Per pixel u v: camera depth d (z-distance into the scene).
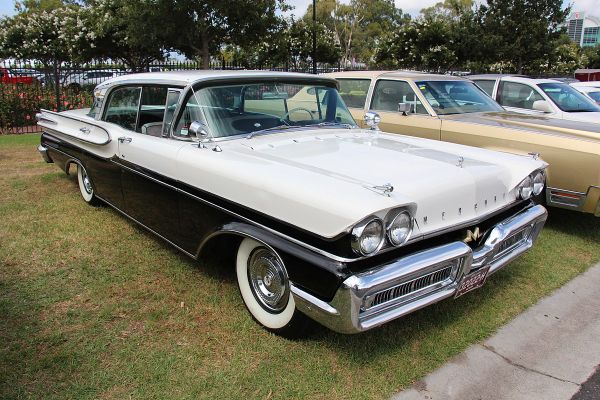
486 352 3.11
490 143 5.72
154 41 15.72
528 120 6.04
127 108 4.43
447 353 3.05
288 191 2.70
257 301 3.22
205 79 3.66
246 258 3.25
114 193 4.68
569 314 3.64
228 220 3.15
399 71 7.21
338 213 2.44
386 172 2.99
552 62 21.25
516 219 3.45
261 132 3.79
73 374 2.70
